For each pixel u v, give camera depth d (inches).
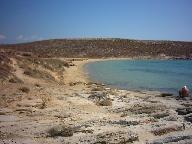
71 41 6235.2
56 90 1387.8
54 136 724.7
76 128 761.6
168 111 948.6
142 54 5767.7
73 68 2775.6
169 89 1649.9
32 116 922.1
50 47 5669.3
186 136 674.8
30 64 1952.5
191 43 6481.3
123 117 899.4
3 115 931.3
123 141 663.1
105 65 3521.2
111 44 6225.4
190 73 2610.7
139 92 1498.5
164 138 673.0
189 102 1153.4
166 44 6432.1
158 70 2938.0
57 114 949.2
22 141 684.1
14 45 5551.2
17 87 1365.7
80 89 1470.2
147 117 884.0
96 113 973.2
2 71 1588.3
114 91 1437.0
